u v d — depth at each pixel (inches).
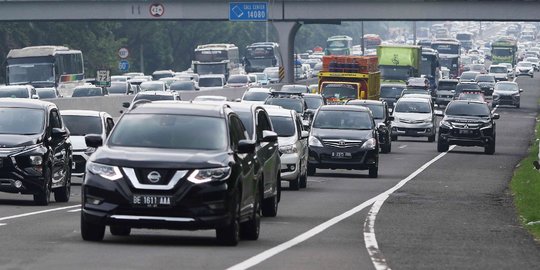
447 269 1348.4
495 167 3890.3
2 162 2187.5
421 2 7618.1
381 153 4562.0
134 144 1563.7
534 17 7450.8
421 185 3051.2
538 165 3309.5
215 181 1494.8
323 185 3021.7
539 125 6471.5
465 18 7539.4
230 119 1644.9
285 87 6200.8
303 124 3410.4
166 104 1646.2
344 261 1390.3
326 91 5664.4
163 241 1565.0
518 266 1398.9
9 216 1959.9
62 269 1252.5
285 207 2283.5
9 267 1262.3
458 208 2348.7
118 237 1601.9
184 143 1568.7
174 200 1482.5
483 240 1708.9
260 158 1870.1
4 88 5049.2
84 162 2893.7
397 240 1675.7
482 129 4608.8
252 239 1636.3
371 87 5748.0
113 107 5974.4
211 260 1355.8
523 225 1980.8
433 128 5408.5
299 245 1569.9
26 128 2272.4
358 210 2233.0
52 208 2167.8
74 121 2984.7
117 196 1483.8
